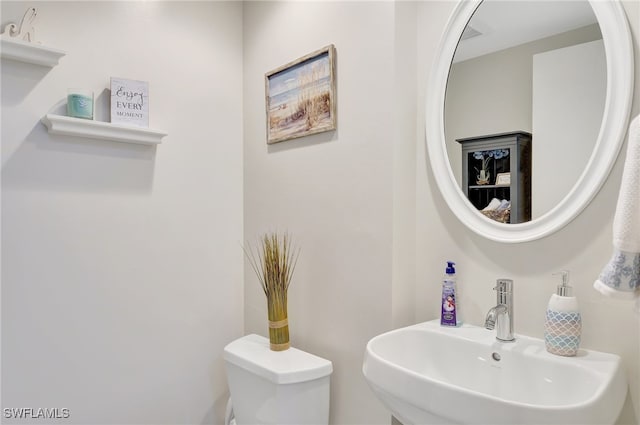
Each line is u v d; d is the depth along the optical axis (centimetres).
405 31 153
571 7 122
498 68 136
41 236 157
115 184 174
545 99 126
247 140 212
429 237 154
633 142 91
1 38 141
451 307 140
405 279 153
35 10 155
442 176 148
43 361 157
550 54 125
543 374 112
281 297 175
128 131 170
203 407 200
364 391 156
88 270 167
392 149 149
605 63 115
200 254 199
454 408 94
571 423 85
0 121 149
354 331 160
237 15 214
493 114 137
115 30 175
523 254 131
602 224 116
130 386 178
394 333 131
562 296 116
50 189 158
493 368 122
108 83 172
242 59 214
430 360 135
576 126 120
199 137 199
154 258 185
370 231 156
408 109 154
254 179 207
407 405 104
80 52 166
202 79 201
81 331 165
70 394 163
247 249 212
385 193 151
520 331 131
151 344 184
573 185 120
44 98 157
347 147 164
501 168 134
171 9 191
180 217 193
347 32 164
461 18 145
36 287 155
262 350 175
